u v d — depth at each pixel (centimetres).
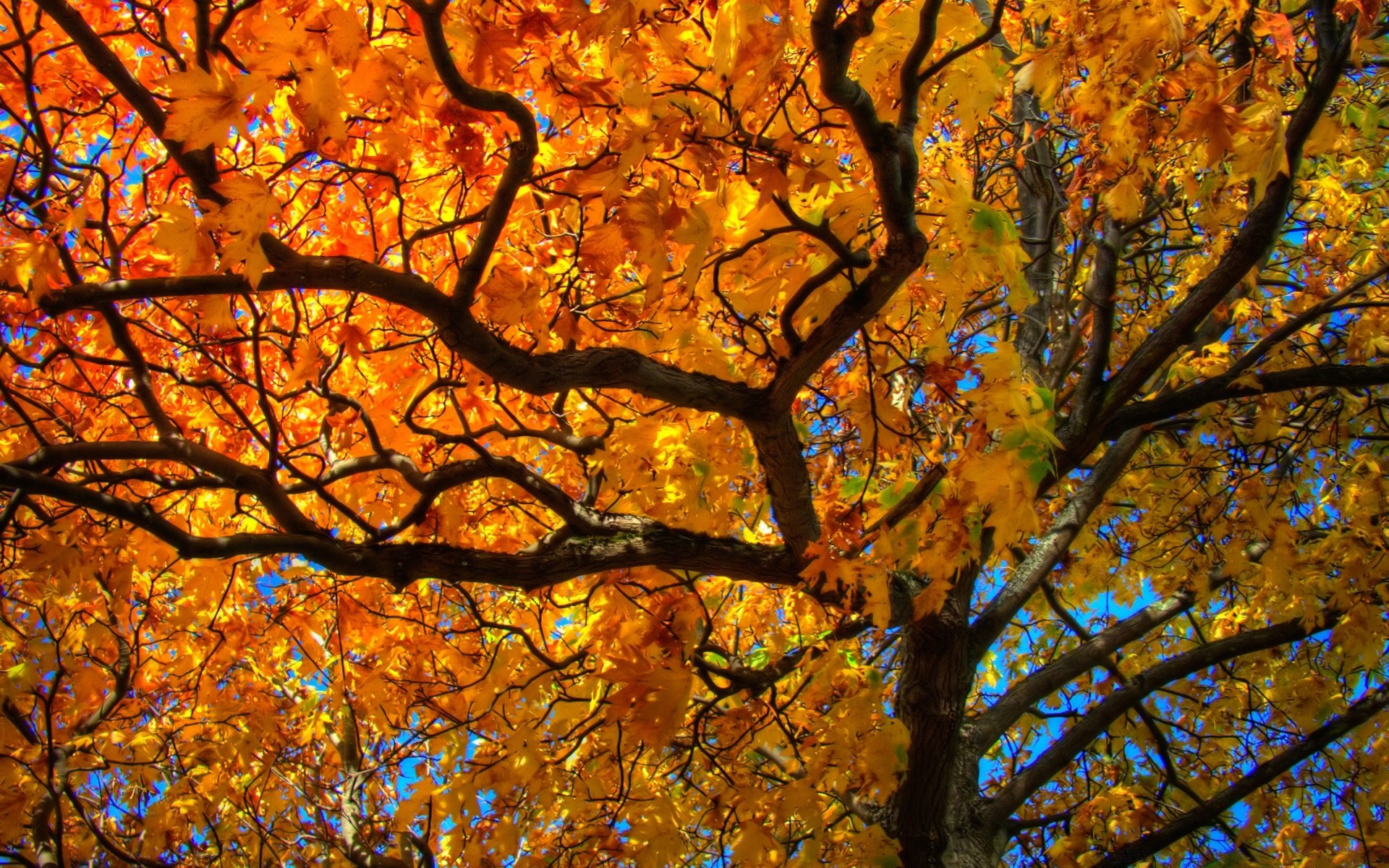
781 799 329
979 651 404
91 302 245
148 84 315
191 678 436
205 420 382
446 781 441
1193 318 373
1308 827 567
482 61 237
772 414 298
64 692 428
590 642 379
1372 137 544
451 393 324
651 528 343
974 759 427
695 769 445
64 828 429
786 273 274
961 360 312
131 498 363
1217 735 539
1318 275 534
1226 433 519
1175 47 265
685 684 268
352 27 206
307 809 532
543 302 316
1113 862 433
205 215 209
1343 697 556
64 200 321
